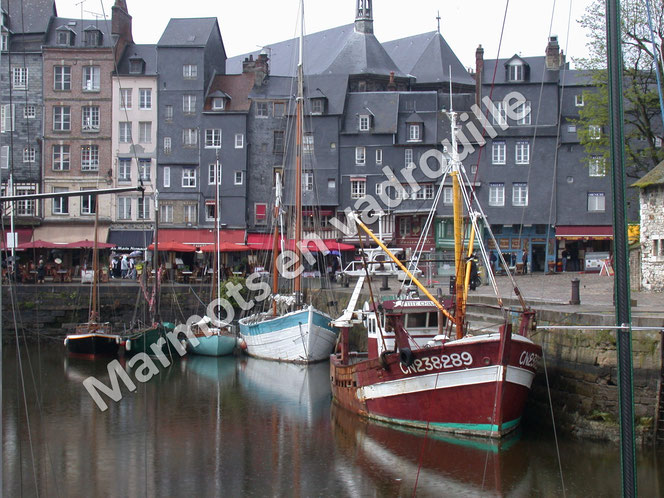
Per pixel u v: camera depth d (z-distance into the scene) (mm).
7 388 27125
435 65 68500
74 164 53656
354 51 68438
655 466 15930
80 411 23422
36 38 54188
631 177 42469
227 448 18984
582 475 15789
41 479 16719
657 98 35469
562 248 50469
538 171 50344
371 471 16625
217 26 58656
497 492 15094
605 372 17828
